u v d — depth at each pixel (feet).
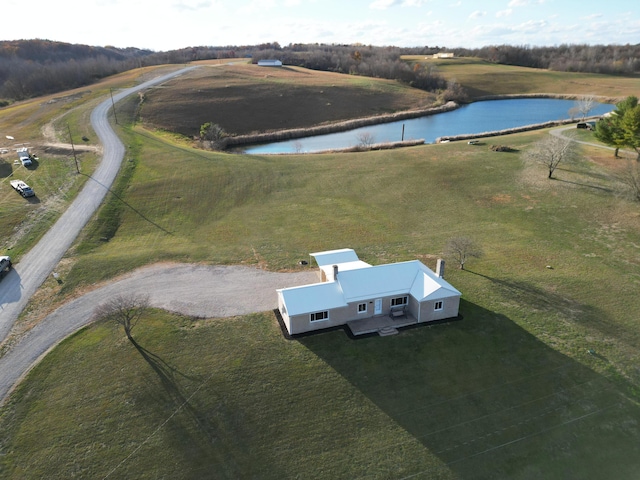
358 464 76.33
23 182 192.34
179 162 230.48
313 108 392.27
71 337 104.78
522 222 166.09
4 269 131.85
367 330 106.83
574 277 128.47
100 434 81.15
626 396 88.74
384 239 155.22
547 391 89.97
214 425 83.05
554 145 209.26
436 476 74.33
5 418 84.33
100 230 159.33
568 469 75.20
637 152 211.41
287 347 101.81
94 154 236.63
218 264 138.10
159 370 94.99
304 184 209.26
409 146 291.17
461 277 129.90
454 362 97.25
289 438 80.79
